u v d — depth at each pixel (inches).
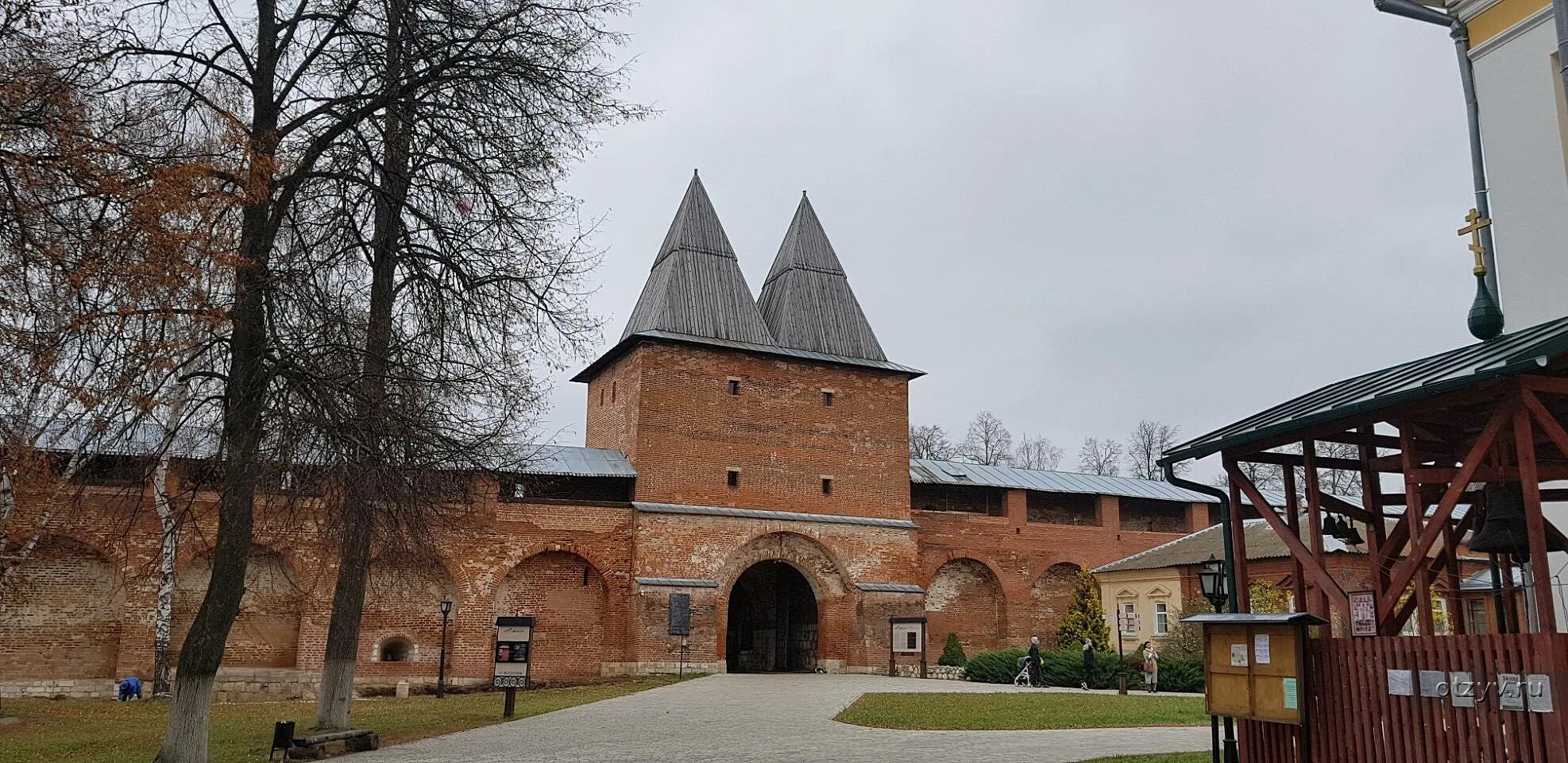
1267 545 1451.8
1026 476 1888.5
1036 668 1279.5
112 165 486.3
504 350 685.9
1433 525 327.0
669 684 1200.2
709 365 1499.8
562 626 1357.0
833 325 1648.6
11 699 1077.1
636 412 1453.0
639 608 1364.4
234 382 566.9
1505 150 502.3
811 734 688.4
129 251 476.1
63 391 479.2
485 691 1269.7
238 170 543.2
